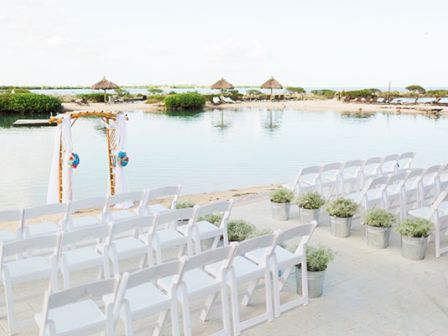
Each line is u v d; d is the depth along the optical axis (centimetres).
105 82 4841
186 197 970
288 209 704
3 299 445
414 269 501
